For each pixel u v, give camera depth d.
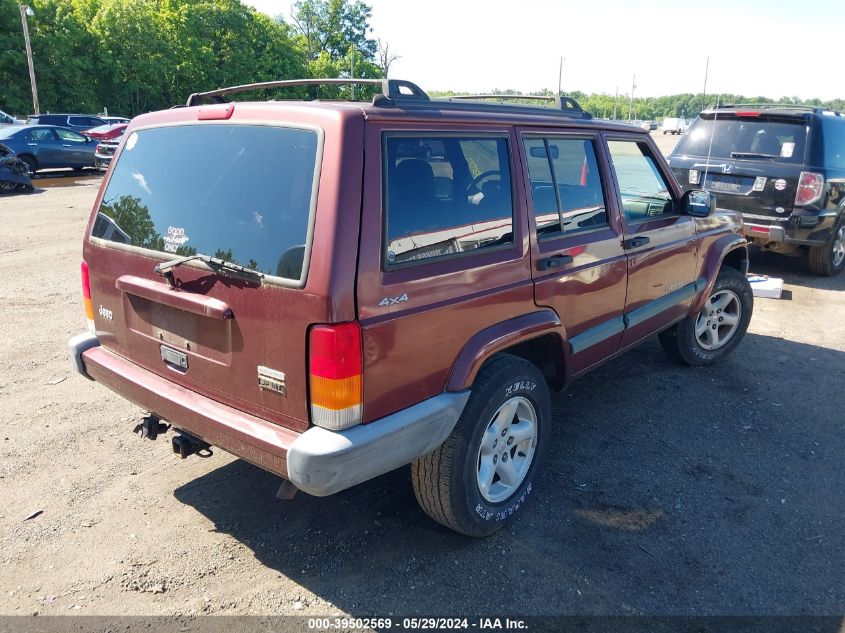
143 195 3.03
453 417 2.81
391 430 2.54
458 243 2.82
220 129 2.78
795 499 3.61
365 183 2.42
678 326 5.11
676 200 4.60
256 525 3.28
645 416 4.56
